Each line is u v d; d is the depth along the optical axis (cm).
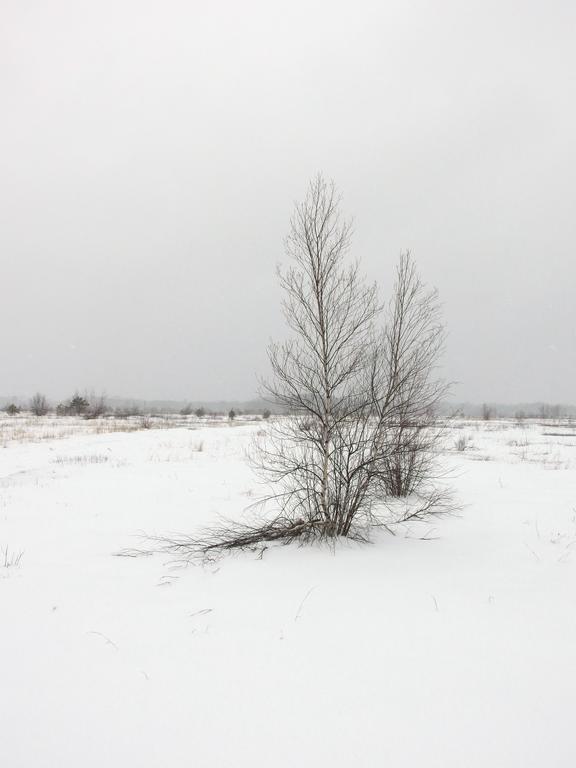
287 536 508
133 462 1362
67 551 504
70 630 312
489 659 273
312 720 217
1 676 258
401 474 665
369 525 548
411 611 338
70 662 271
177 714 222
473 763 191
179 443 1897
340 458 521
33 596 373
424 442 617
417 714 222
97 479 1048
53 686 247
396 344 570
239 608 345
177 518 661
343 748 199
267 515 650
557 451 1723
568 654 280
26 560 472
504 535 546
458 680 251
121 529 602
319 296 532
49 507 748
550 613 337
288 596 366
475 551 482
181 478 1050
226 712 224
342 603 352
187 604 353
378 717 220
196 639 298
